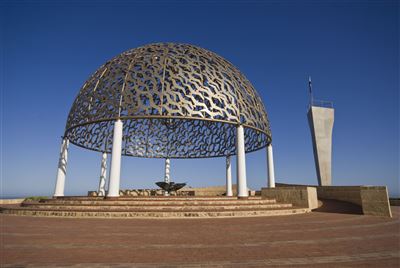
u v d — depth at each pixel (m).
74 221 12.98
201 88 19.47
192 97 18.88
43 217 14.59
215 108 19.17
